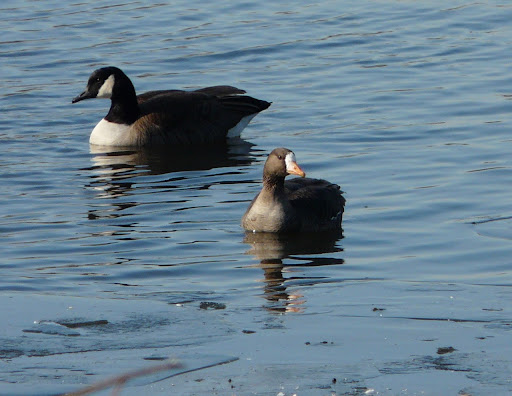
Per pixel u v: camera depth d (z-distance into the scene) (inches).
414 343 422.3
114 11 1240.8
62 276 524.4
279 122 865.5
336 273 526.6
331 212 617.3
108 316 458.0
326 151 773.3
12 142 820.0
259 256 558.3
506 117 837.8
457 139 785.6
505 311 460.1
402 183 685.9
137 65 1034.1
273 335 433.4
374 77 981.2
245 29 1160.8
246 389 377.1
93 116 904.9
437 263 538.6
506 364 398.9
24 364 401.1
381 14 1224.2
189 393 374.6
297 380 384.5
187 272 531.2
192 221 622.2
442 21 1182.9
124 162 773.9
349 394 371.9
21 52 1074.1
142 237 591.5
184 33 1146.7
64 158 782.5
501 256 545.0
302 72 1008.9
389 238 585.0
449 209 629.0
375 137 801.6
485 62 1016.9
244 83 976.9
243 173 735.1
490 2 1263.5
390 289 496.4
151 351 415.5
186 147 826.2
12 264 544.1
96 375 390.0
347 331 437.7
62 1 1294.3
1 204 660.1
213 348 418.6
